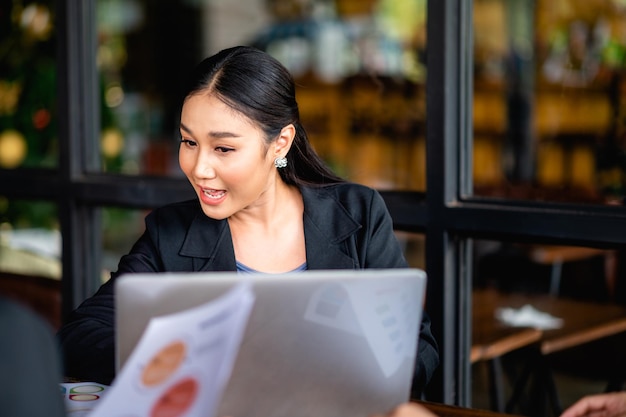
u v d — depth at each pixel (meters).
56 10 3.13
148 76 5.27
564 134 4.37
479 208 2.29
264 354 1.27
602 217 2.09
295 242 1.94
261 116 1.74
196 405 1.14
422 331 1.88
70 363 1.66
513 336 2.65
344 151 4.97
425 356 1.84
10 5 3.93
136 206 2.98
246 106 1.72
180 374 1.11
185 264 1.89
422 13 5.12
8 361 0.92
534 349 2.66
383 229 1.97
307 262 1.91
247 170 1.74
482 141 4.61
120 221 3.24
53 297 3.46
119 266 1.89
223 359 1.13
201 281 1.18
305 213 1.94
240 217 1.93
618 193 3.51
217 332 1.11
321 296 1.24
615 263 2.79
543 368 2.69
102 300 1.79
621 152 4.11
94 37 3.19
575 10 4.50
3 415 0.91
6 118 3.87
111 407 1.08
